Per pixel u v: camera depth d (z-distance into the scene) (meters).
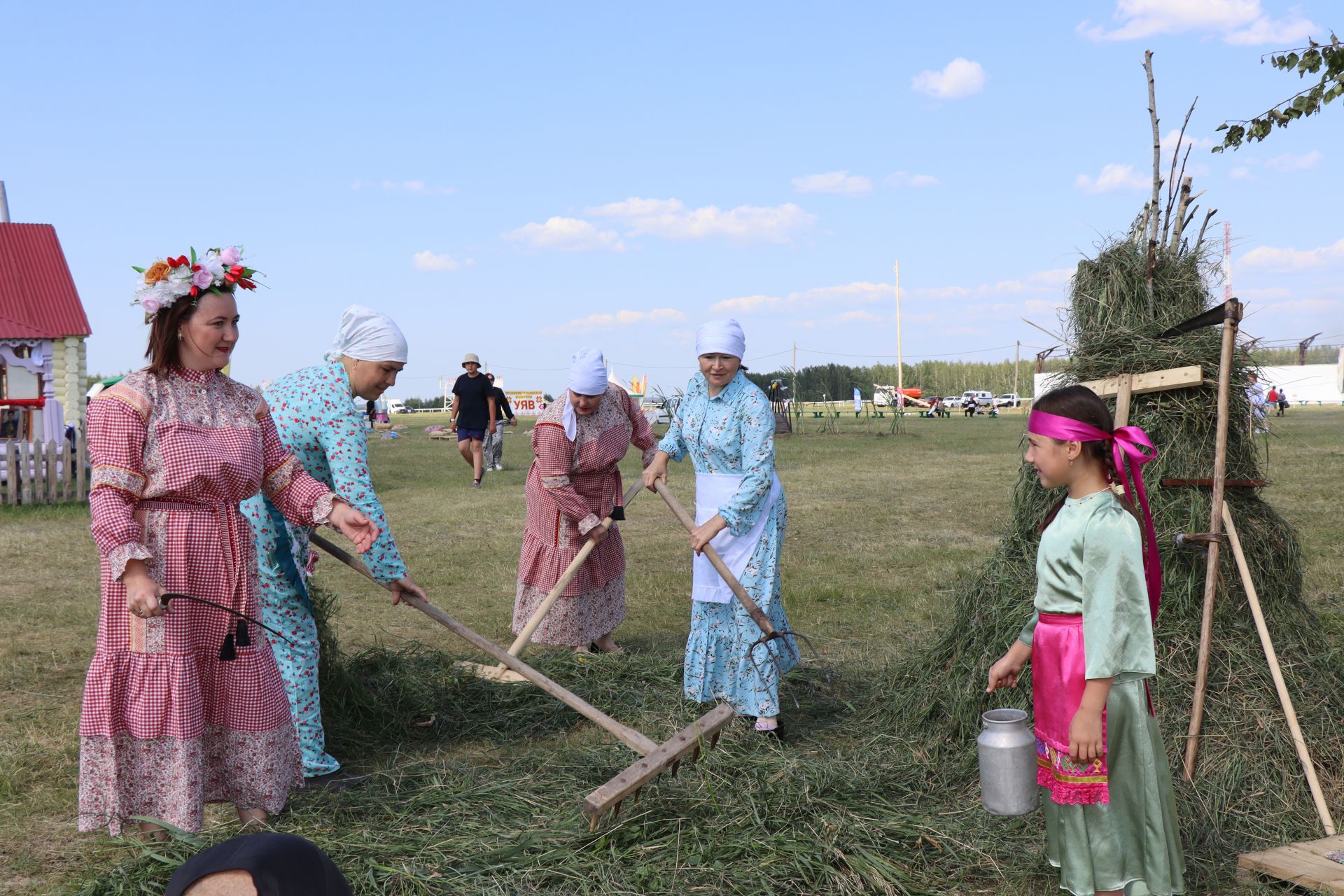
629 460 21.62
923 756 4.17
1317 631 4.10
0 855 3.50
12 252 18.06
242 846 1.19
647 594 7.93
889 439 27.59
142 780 3.42
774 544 4.78
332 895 1.21
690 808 3.70
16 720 4.87
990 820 3.59
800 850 3.35
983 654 4.19
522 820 3.66
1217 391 3.96
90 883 3.17
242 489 3.55
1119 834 2.84
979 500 13.23
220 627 3.48
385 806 3.80
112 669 3.37
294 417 4.10
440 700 5.14
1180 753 3.64
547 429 5.84
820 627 6.62
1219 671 3.77
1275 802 3.52
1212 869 3.21
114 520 3.27
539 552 6.15
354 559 4.08
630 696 5.29
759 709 4.62
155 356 3.44
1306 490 12.83
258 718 3.54
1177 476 3.96
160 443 3.37
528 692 5.26
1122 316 4.21
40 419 17.62
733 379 4.85
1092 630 2.75
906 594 7.46
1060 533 2.86
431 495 15.15
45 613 7.25
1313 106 5.96
